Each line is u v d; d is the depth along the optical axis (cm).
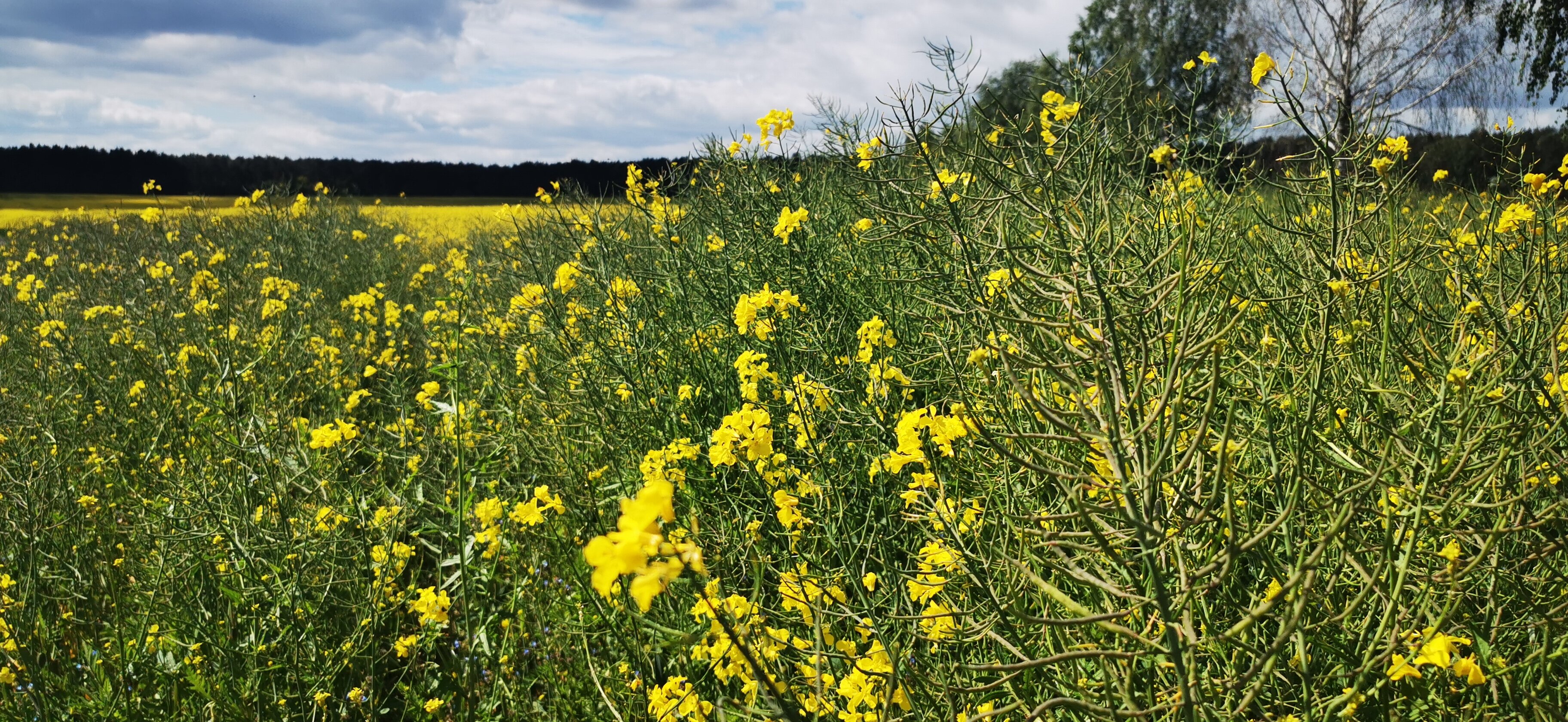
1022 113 343
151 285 814
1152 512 129
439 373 506
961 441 201
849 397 316
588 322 467
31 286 747
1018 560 174
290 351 592
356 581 319
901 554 261
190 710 271
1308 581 132
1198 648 156
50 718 253
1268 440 176
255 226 1102
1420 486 149
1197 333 156
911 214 306
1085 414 143
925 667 199
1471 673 135
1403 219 279
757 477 289
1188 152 357
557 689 270
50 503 358
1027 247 207
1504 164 333
